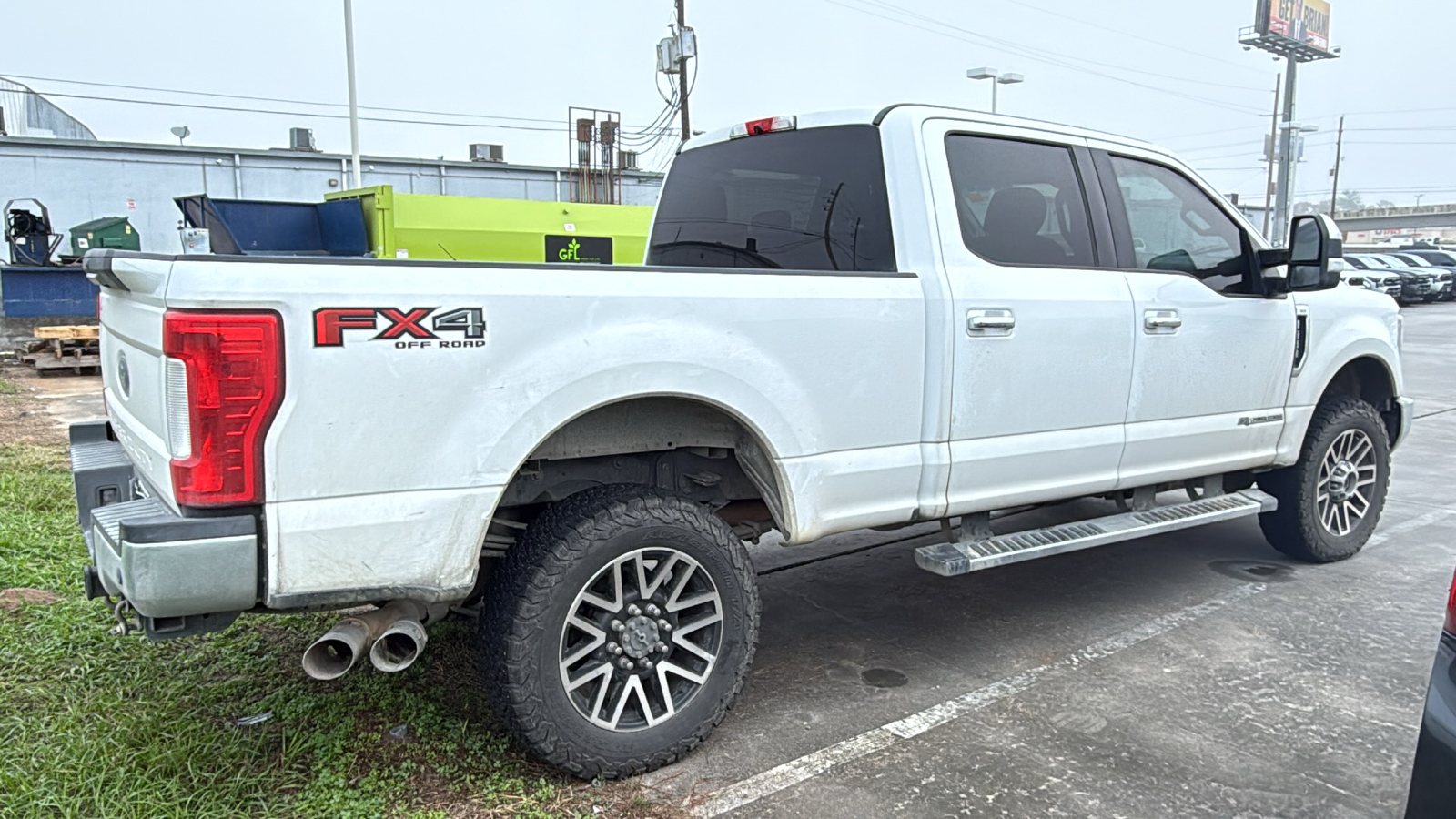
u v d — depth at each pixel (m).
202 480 2.37
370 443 2.55
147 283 2.43
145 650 3.82
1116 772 3.12
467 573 2.73
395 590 2.64
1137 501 4.49
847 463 3.38
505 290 2.70
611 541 2.91
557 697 2.88
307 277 2.44
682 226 4.62
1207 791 3.01
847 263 3.76
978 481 3.72
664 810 2.87
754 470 3.37
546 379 2.76
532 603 2.82
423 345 2.59
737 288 3.11
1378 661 4.02
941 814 2.87
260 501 2.44
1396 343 5.49
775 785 3.03
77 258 16.19
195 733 3.13
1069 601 4.77
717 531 3.12
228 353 2.36
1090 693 3.70
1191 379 4.36
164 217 25.31
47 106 28.88
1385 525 6.23
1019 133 3.96
